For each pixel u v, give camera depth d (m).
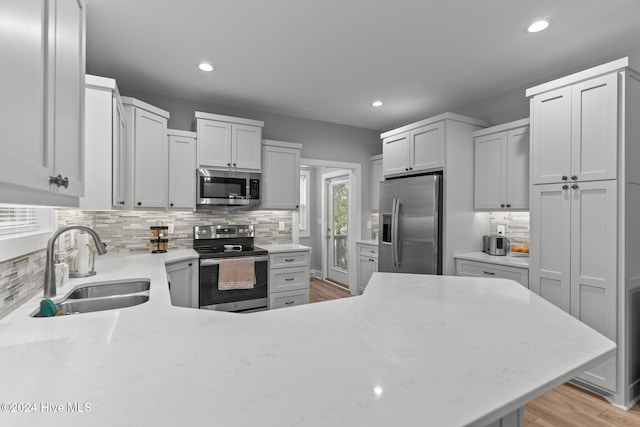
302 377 0.73
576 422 1.97
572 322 1.10
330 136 4.60
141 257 2.90
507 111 3.42
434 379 0.73
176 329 1.04
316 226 6.28
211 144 3.47
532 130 2.56
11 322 1.14
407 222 3.47
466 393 0.67
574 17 2.15
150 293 1.59
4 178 0.62
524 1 2.00
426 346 0.90
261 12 2.12
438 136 3.29
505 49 2.58
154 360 0.82
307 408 0.61
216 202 3.49
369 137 4.91
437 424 0.58
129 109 2.63
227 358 0.83
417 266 3.35
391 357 0.83
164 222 3.52
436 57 2.71
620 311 2.08
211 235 3.72
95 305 1.62
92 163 2.04
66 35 1.07
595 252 2.19
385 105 3.88
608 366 2.15
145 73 3.03
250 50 2.61
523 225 3.25
